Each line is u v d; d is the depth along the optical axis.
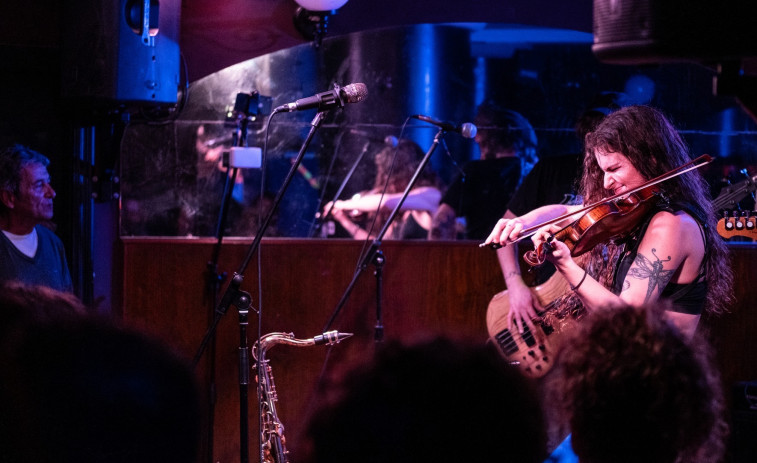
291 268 3.99
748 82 2.19
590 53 5.29
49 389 0.88
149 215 4.50
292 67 4.87
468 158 5.09
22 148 3.45
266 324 3.98
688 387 1.13
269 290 3.98
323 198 4.90
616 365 1.13
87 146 3.74
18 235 3.45
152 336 0.94
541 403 0.96
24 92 3.72
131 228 4.48
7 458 0.89
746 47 2.09
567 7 4.25
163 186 4.51
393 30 5.02
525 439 0.92
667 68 5.12
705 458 1.22
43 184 3.42
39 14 3.46
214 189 4.62
